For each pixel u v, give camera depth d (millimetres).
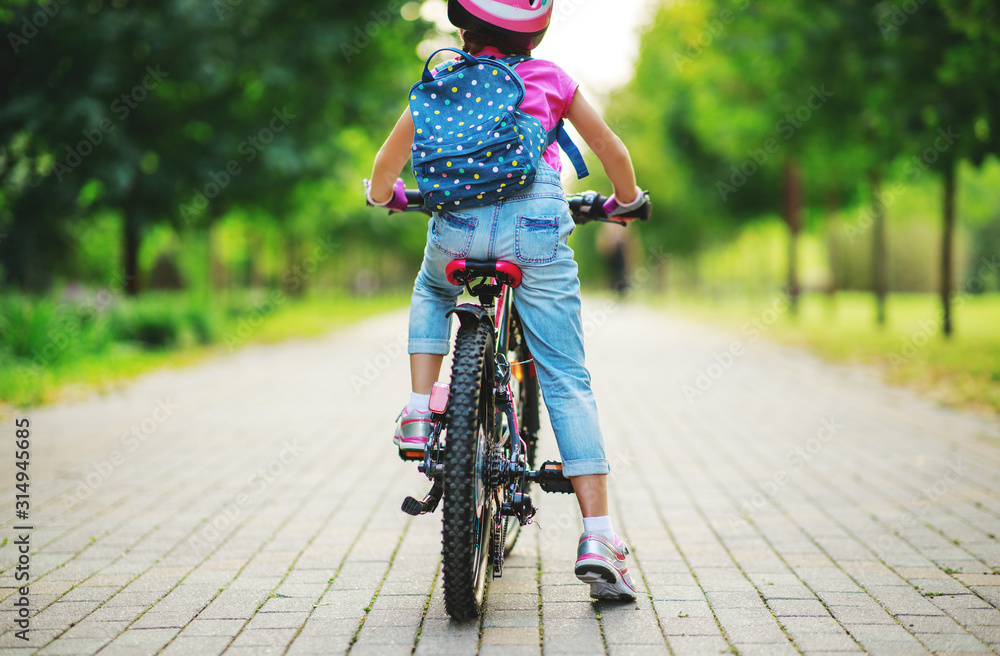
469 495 2516
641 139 23203
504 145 2555
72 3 11625
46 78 12031
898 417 6953
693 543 3707
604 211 3020
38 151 12461
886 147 11523
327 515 4230
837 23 10242
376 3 14031
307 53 13352
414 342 2840
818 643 2561
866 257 46344
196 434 6527
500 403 2877
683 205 23734
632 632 2656
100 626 2752
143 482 4969
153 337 12820
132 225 13609
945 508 4242
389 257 51938
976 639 2588
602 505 2830
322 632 2684
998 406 7117
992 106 9188
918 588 3076
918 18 9305
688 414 7371
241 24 12805
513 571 3328
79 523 4090
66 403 8078
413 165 2633
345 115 14227
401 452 2793
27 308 10438
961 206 18312
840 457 5523
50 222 13398
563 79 2727
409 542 3748
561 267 2719
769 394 8430
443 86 2629
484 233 2635
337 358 12547
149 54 12016
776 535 3824
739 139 15477
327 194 16734
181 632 2697
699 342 14602
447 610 2660
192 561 3480
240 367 11305
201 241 19000
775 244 36156
